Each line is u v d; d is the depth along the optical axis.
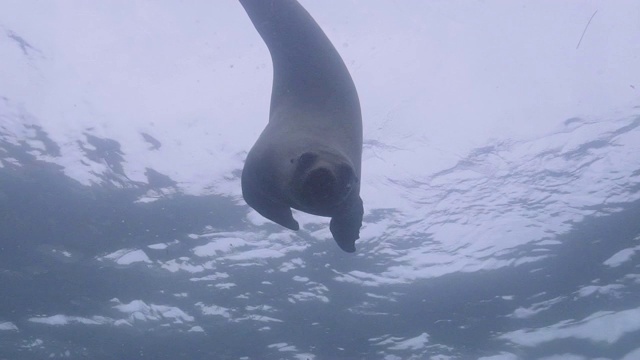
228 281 14.29
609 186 13.82
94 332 14.43
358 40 13.24
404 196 13.90
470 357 15.07
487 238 14.20
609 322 14.63
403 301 14.65
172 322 14.49
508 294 14.68
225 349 14.78
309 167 2.70
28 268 14.15
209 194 14.02
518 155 13.87
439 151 13.80
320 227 13.80
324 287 14.45
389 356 15.12
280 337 14.78
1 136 13.17
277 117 3.54
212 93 13.41
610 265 14.36
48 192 13.80
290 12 3.63
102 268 14.30
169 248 14.25
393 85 13.54
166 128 13.52
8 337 14.11
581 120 13.70
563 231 14.18
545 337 14.88
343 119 3.49
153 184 13.92
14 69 12.73
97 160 13.60
